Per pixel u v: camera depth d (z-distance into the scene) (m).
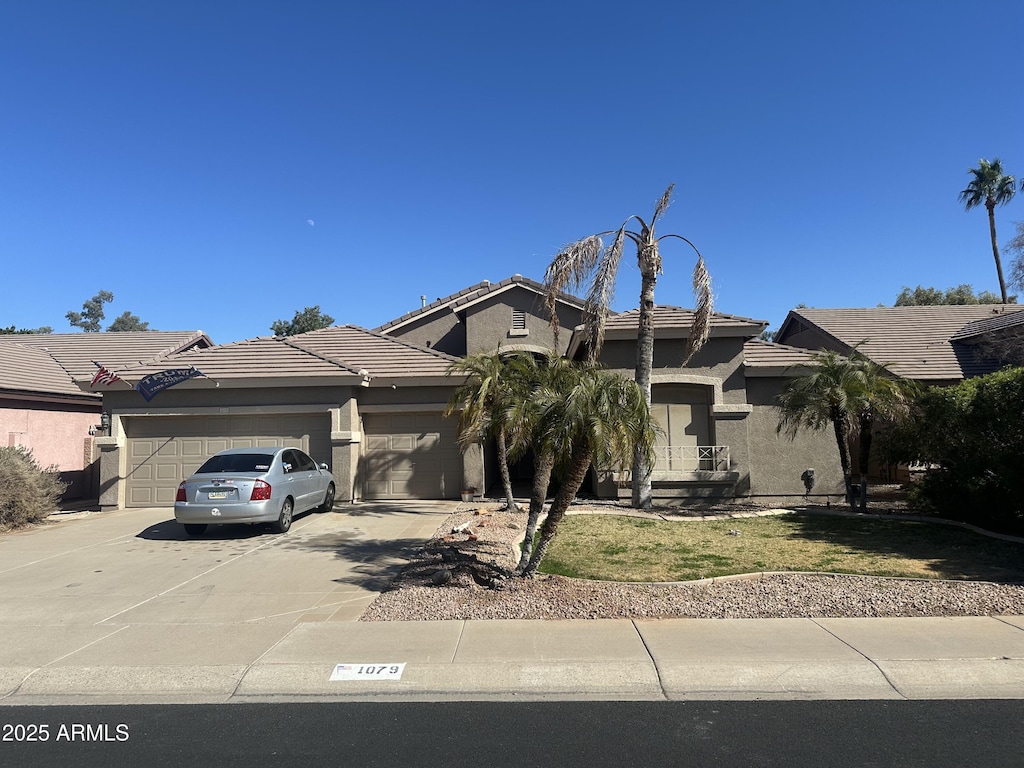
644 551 9.67
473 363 13.19
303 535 11.66
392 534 11.66
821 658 5.55
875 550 9.58
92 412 20.70
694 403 16.02
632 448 7.75
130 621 7.01
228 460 12.00
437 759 4.11
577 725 4.56
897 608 6.86
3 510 12.40
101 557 10.18
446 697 5.06
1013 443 10.17
